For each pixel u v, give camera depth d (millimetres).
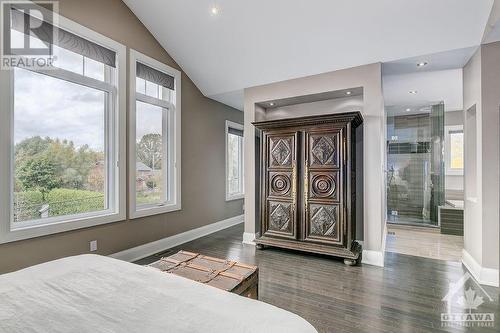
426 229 4984
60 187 2684
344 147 3146
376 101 3199
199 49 3656
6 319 923
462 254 3201
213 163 4875
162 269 1775
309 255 3473
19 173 2383
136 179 3441
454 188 5883
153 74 3646
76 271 1343
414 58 3045
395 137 5520
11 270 2256
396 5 2525
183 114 4148
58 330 866
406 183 5422
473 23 2488
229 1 2893
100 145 3035
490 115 2637
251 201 4094
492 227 2617
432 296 2359
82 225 2740
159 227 3689
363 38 2928
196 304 1025
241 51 3510
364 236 3227
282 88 3863
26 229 2326
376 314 2072
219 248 3789
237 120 5652
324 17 2816
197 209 4441
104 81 3039
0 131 2191
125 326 883
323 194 3270
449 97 4844
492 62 2637
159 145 3807
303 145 3422
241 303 1050
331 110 3918
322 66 3426
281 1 2762
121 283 1211
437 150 5160
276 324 903
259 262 3225
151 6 3191
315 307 2180
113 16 3068
